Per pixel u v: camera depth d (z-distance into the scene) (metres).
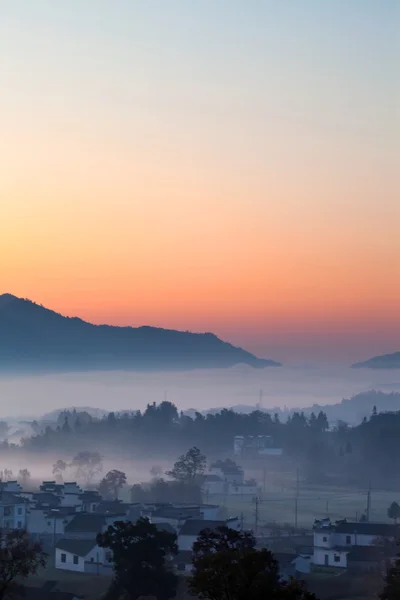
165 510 180.12
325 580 132.00
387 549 150.50
